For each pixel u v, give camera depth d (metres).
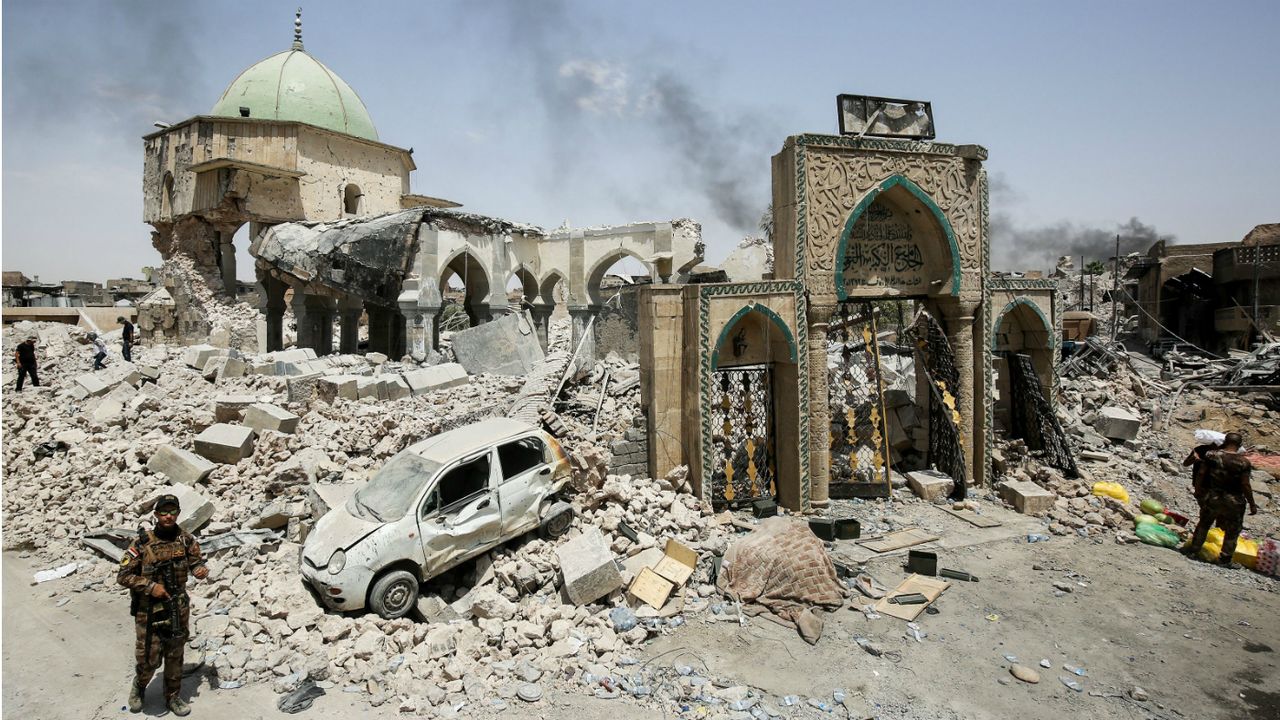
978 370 13.20
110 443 12.52
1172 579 9.42
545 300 27.33
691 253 24.31
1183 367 23.58
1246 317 28.39
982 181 12.88
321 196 31.34
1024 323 14.88
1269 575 9.55
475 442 9.11
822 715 6.45
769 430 12.29
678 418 11.82
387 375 16.27
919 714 6.48
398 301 21.33
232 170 28.81
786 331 11.72
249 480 11.30
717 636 7.85
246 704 6.46
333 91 33.62
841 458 13.69
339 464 11.66
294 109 32.09
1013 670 7.14
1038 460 13.86
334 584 7.64
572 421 12.91
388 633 7.61
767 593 8.57
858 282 12.73
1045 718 6.43
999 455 13.62
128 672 7.04
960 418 12.98
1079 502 11.93
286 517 9.98
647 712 6.44
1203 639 7.85
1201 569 9.77
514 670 7.02
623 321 19.00
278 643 7.38
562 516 9.44
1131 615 8.41
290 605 7.79
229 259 31.62
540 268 27.02
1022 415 14.52
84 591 8.80
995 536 10.91
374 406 14.60
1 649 7.45
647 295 11.87
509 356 18.44
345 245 21.83
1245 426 16.73
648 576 8.62
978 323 13.14
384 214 23.31
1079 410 16.30
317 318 25.75
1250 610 8.53
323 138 31.39
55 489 11.52
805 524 9.50
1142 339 35.31
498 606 7.85
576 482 10.09
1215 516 10.00
